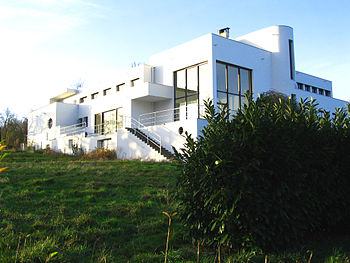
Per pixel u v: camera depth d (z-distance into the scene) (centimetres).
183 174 561
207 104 605
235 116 554
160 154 1766
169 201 803
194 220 555
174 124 1852
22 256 435
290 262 475
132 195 845
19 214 641
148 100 2372
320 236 618
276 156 516
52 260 447
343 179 645
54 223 602
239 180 494
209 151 516
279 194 504
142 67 2400
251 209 490
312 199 567
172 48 2267
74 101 3403
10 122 4275
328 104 2856
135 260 482
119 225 628
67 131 3142
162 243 562
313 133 615
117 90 2733
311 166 588
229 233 501
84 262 464
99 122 2886
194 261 479
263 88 2266
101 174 1091
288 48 2373
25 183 907
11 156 2020
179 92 2223
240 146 504
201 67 2073
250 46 2214
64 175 1045
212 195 501
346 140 666
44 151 2533
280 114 586
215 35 2009
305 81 3022
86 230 584
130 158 1934
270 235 502
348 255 507
